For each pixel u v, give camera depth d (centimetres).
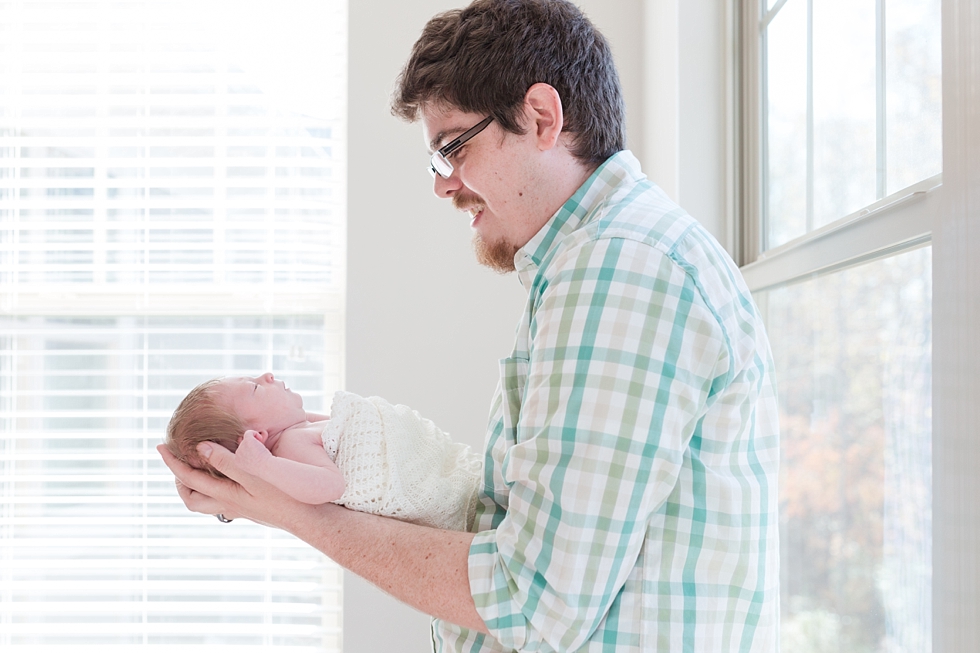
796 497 132
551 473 76
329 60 224
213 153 225
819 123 124
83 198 225
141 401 224
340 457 109
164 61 223
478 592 81
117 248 224
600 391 75
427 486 105
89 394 223
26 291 224
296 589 217
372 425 110
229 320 224
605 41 98
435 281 205
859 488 107
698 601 82
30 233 225
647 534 82
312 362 223
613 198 89
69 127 225
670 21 172
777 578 93
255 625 218
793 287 133
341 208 224
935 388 63
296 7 223
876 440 102
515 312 205
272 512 101
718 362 80
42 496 221
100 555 221
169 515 221
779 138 144
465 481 109
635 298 77
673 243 82
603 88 95
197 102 224
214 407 122
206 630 219
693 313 79
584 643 82
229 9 223
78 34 223
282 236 225
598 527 75
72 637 221
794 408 133
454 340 205
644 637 81
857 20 109
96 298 224
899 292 95
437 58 95
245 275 225
